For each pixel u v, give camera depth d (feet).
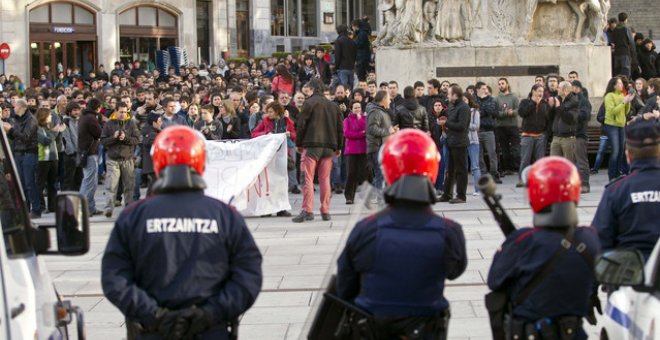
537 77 58.75
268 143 48.52
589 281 16.22
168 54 130.21
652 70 84.99
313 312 17.78
